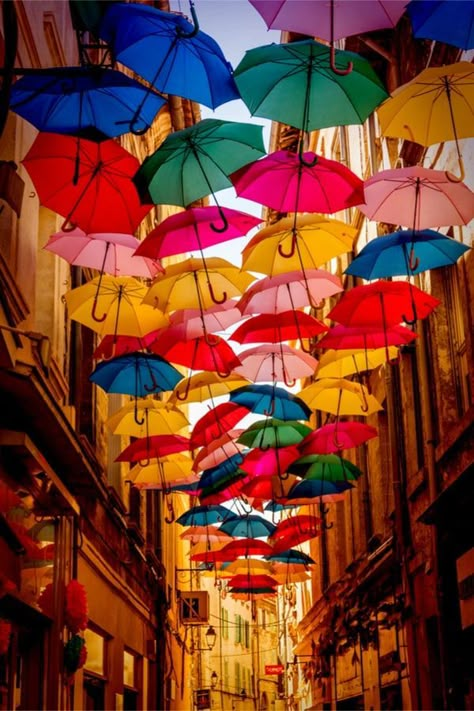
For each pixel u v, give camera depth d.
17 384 8.21
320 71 5.97
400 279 14.41
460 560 10.91
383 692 17.06
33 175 6.70
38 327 10.78
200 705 35.59
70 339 12.28
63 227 6.86
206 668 42.28
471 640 10.74
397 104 6.57
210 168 6.70
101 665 14.10
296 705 42.09
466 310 10.55
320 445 11.80
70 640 10.77
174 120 24.03
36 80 5.95
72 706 11.50
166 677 23.27
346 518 21.22
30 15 9.52
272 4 5.54
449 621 11.50
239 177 6.98
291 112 6.17
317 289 9.16
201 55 6.00
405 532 14.37
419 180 7.12
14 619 9.25
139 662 18.83
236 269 8.70
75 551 11.43
